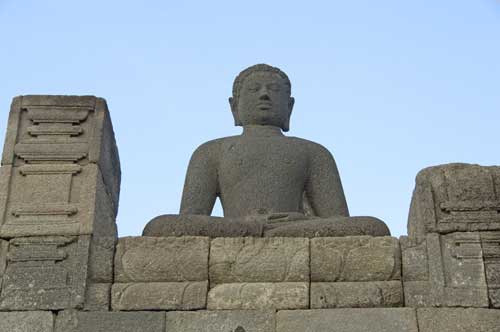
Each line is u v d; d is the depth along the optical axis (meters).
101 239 8.13
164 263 7.96
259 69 10.81
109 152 9.29
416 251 7.95
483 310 7.49
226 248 8.02
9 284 7.84
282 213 9.02
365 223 8.33
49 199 8.41
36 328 7.60
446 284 7.71
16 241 8.09
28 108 8.97
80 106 8.98
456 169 8.29
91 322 7.62
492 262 7.77
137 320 7.62
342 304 7.69
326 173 10.05
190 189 9.90
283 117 10.63
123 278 7.96
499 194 8.14
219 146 10.20
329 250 7.98
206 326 7.58
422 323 7.50
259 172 9.77
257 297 7.73
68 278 7.88
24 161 8.66
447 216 8.06
